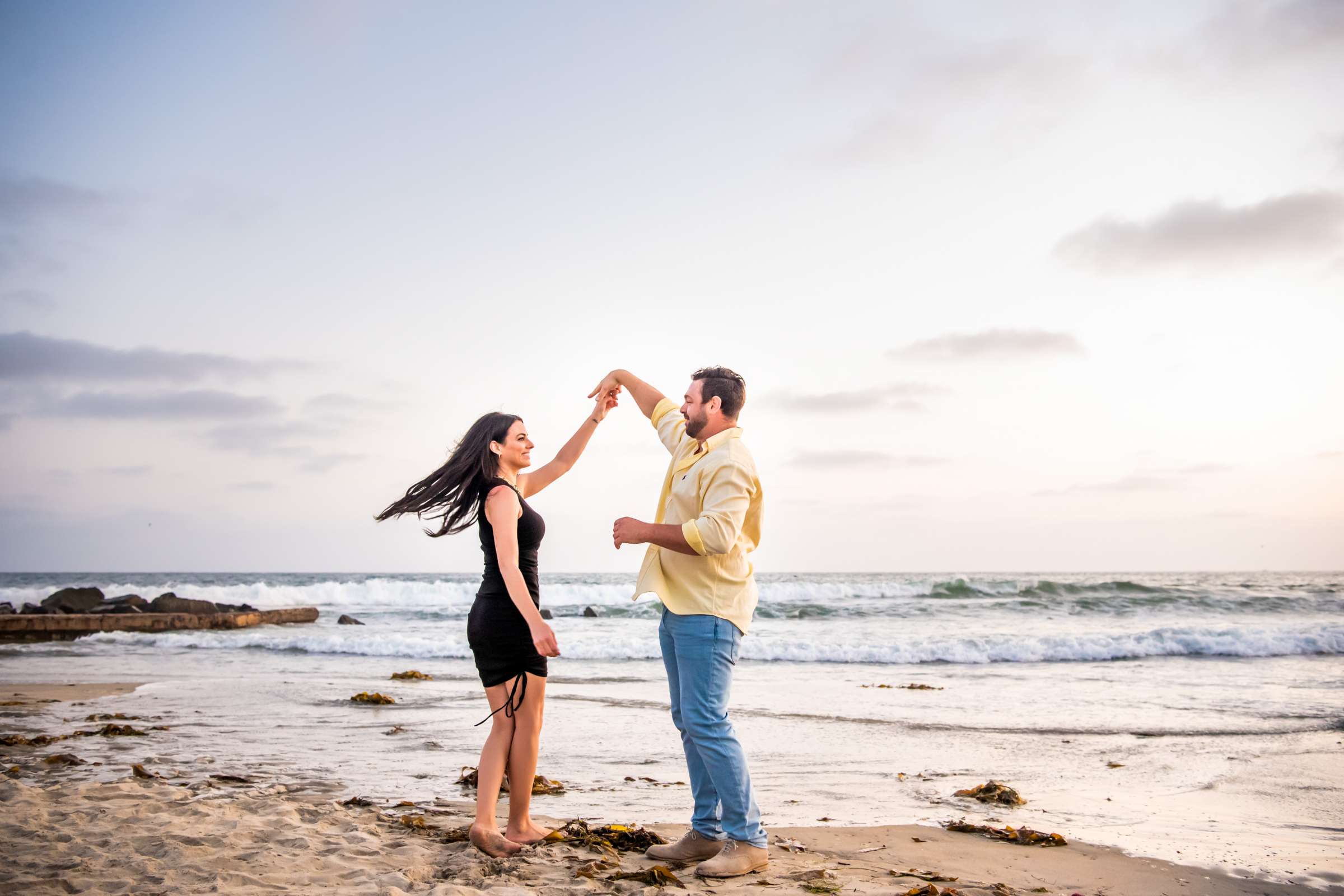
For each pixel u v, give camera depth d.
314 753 6.07
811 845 3.83
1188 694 9.23
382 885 2.94
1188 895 3.21
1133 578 60.09
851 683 10.38
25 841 3.37
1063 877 3.41
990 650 13.13
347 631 20.64
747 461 3.38
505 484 3.73
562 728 7.19
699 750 3.32
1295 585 36.22
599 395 4.25
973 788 4.98
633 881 3.12
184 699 8.94
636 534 3.23
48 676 11.34
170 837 3.47
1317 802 4.79
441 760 5.82
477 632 3.67
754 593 3.53
